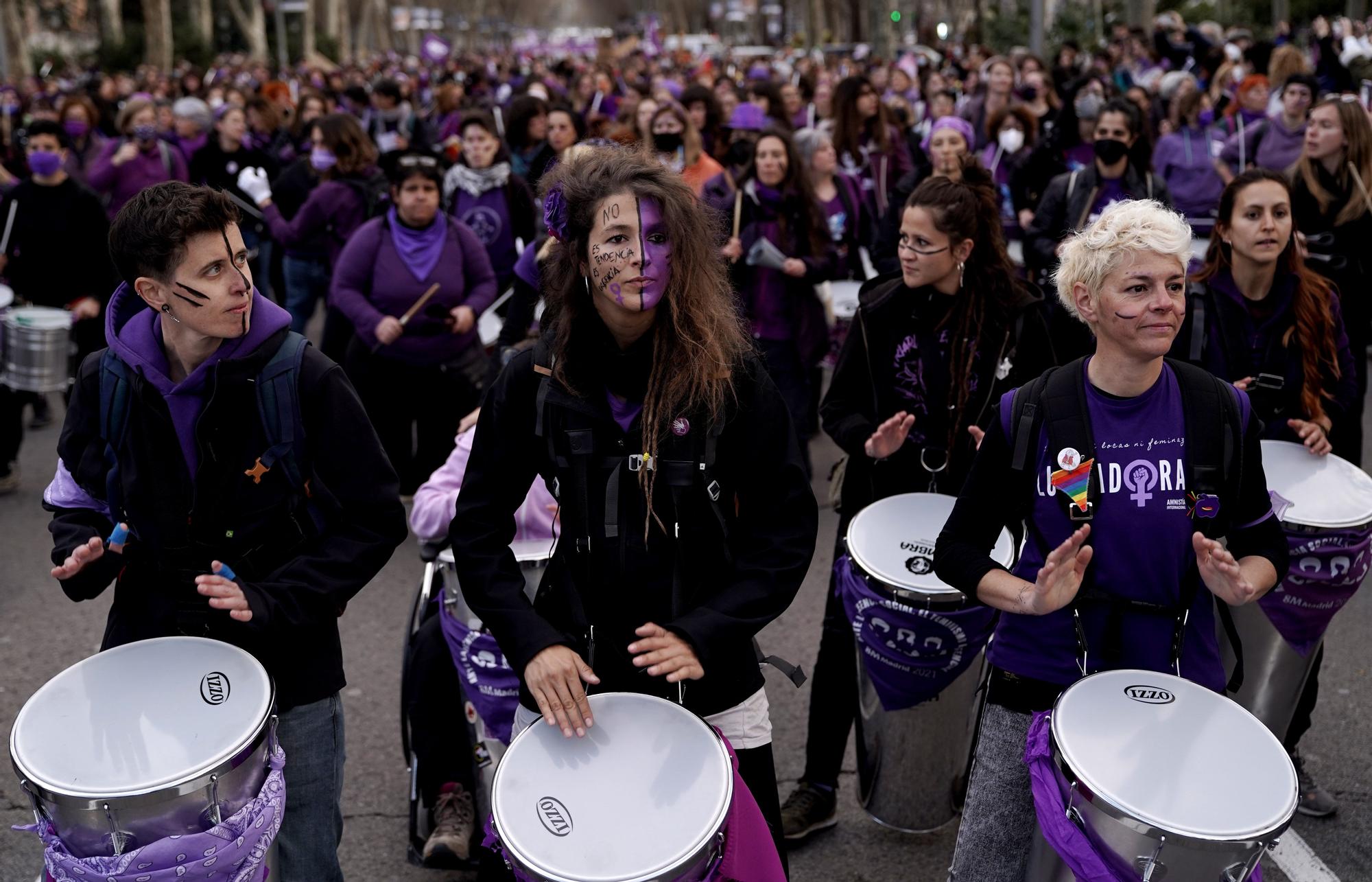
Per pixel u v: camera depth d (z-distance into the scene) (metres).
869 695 3.18
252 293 2.20
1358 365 4.28
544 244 4.55
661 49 48.59
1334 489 3.02
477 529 2.24
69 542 2.23
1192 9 25.41
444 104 12.66
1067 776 2.03
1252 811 1.94
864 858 3.28
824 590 5.07
